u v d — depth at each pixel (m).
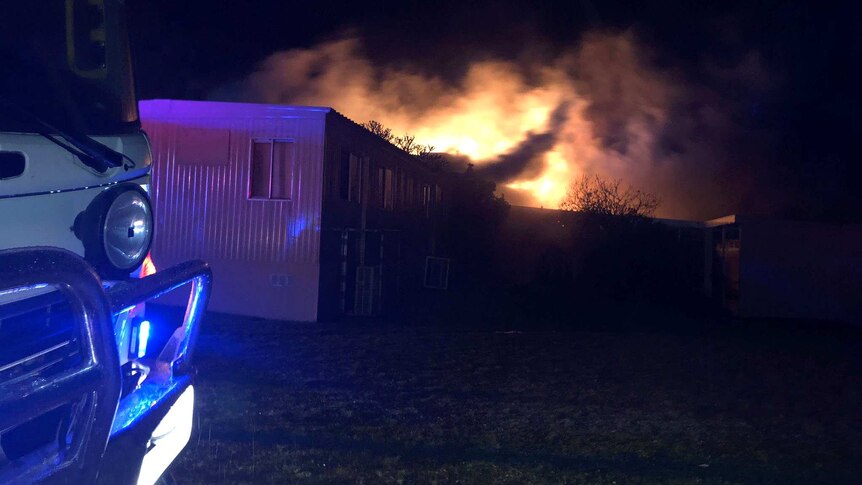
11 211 2.97
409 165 26.44
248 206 17.23
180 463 6.07
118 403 2.62
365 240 20.81
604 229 29.62
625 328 18.30
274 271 17.16
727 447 7.33
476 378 10.73
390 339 14.48
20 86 3.14
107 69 3.66
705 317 22.28
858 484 6.24
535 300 25.48
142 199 3.61
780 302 22.80
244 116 17.17
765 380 11.29
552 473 6.31
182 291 15.99
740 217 22.89
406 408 8.66
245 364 11.12
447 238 32.94
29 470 2.31
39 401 2.19
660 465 6.65
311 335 14.62
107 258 3.31
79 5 3.45
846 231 22.58
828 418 8.76
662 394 9.92
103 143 3.51
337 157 18.22
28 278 2.14
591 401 9.37
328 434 7.32
